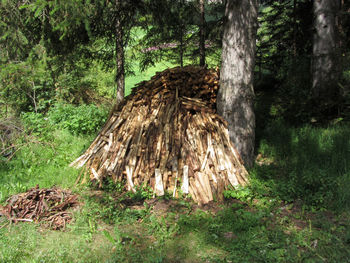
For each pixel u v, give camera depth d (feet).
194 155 18.01
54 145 24.02
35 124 28.32
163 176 17.30
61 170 19.86
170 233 12.94
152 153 18.40
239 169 18.29
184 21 35.73
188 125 19.33
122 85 33.42
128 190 17.21
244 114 19.77
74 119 28.45
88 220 14.11
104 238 12.80
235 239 12.39
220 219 14.03
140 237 12.74
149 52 36.42
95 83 44.16
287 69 38.60
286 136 24.68
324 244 11.76
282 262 10.85
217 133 19.30
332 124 25.54
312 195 15.75
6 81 26.32
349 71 29.84
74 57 33.09
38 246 12.09
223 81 20.16
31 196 15.67
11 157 21.90
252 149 20.40
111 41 33.22
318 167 18.76
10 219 13.89
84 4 20.13
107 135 20.61
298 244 11.92
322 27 28.43
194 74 21.62
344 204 14.57
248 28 19.12
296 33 41.73
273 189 16.57
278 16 44.39
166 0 30.89
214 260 11.18
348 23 35.06
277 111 30.12
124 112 21.20
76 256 11.34
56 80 36.76
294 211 14.73
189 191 16.71
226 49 19.80
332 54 28.43
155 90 21.09
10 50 25.91
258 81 45.11
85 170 19.31
